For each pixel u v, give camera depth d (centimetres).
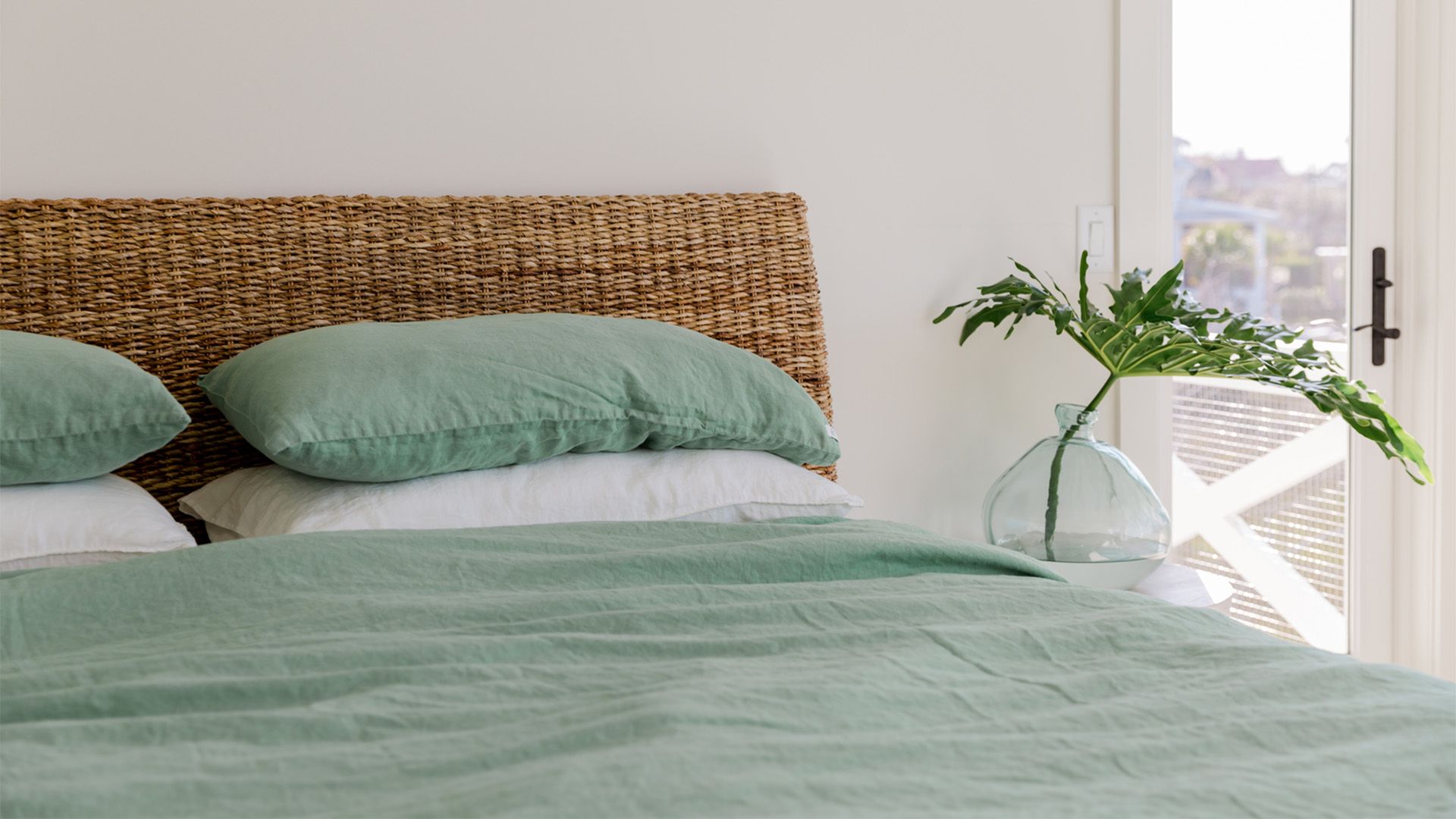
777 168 212
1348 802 69
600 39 199
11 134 166
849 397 221
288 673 89
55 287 162
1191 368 200
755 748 73
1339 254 264
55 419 130
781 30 211
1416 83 260
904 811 65
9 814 63
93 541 129
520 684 87
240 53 178
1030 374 236
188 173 176
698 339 172
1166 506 250
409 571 114
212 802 67
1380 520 268
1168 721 83
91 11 169
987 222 229
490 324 160
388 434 138
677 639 98
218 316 171
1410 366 265
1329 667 94
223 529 161
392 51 186
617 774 67
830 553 126
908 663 93
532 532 130
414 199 183
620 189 202
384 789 70
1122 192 239
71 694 82
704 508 156
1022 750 77
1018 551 195
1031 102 231
